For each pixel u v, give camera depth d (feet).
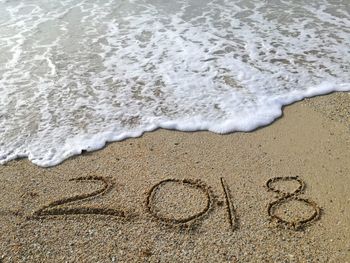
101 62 4.66
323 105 3.92
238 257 2.56
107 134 3.62
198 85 4.22
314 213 2.84
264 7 6.00
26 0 6.41
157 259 2.55
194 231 2.73
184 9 5.99
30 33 5.32
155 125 3.72
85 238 2.69
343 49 4.84
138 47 4.95
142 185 3.10
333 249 2.59
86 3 6.26
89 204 2.94
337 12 5.80
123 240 2.68
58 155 3.40
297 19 5.60
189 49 4.89
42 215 2.87
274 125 3.69
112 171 3.24
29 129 3.67
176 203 2.94
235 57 4.71
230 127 3.66
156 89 4.18
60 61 4.68
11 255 2.58
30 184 3.13
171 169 3.25
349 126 3.65
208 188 3.06
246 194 3.00
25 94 4.12
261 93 4.08
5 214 2.87
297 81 4.27
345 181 3.09
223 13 5.83
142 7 6.08
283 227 2.75
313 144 3.46
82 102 4.01
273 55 4.74
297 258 2.54
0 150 3.44
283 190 3.03
